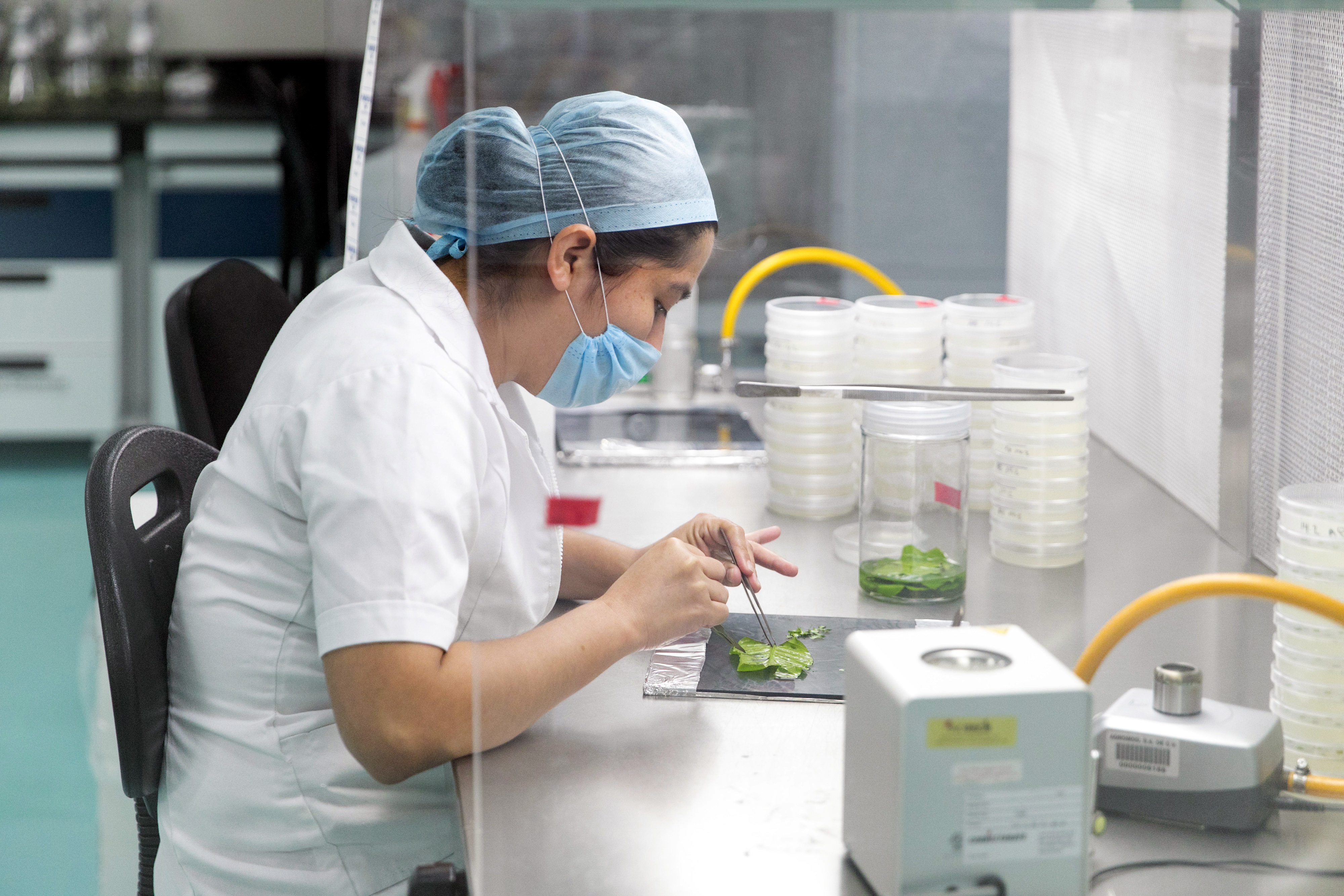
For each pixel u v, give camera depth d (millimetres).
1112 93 1797
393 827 1050
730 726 997
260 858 1074
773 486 1607
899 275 2627
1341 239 1188
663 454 1831
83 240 4309
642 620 1025
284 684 1044
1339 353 1204
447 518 938
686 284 1190
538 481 1118
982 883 728
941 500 1291
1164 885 799
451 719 917
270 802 1049
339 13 2496
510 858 809
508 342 1129
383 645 905
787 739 975
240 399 1822
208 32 5027
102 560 1028
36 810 2449
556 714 1021
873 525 1314
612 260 1118
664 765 933
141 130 4285
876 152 2553
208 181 4297
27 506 4023
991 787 714
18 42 4504
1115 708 901
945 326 1655
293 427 995
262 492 1026
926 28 2467
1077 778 717
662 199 1112
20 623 3207
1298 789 898
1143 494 1662
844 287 2619
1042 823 721
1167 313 1626
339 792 1036
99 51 4703
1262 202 1341
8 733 2715
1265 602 1275
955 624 1172
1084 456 1397
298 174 2873
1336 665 939
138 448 1129
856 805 784
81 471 4391
